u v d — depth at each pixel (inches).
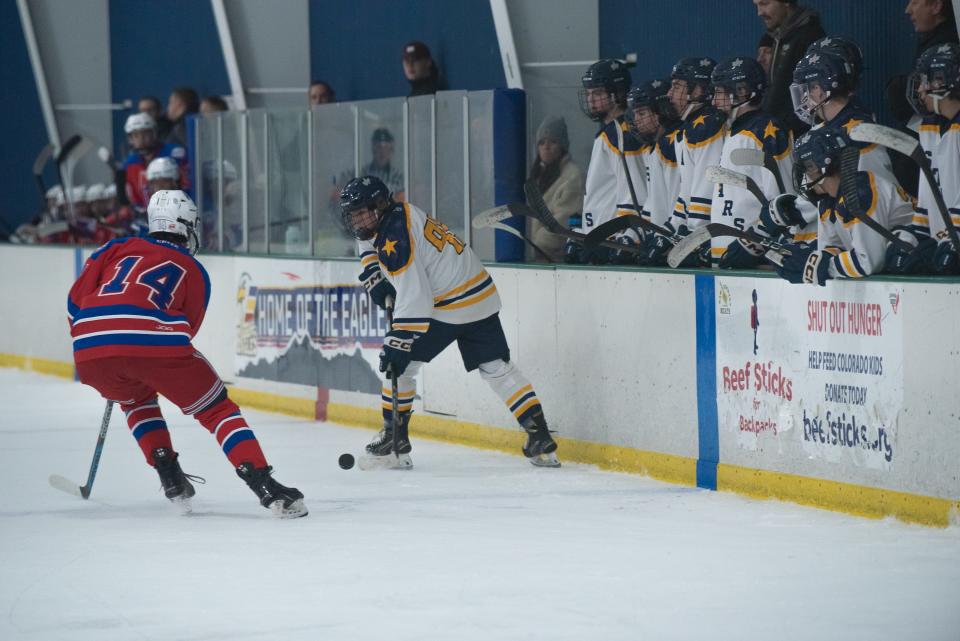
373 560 576.4
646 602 501.0
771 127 756.6
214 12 1457.9
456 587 527.8
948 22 766.5
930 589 512.4
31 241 1526.8
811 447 685.9
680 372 763.4
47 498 748.6
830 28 919.7
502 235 929.5
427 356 813.9
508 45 1136.2
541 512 683.4
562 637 458.6
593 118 874.1
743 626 468.1
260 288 1131.9
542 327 861.2
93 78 1750.7
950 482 616.7
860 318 653.3
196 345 1213.1
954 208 659.4
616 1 1089.4
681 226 816.3
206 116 1195.3
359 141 1032.2
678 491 739.4
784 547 588.7
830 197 662.5
